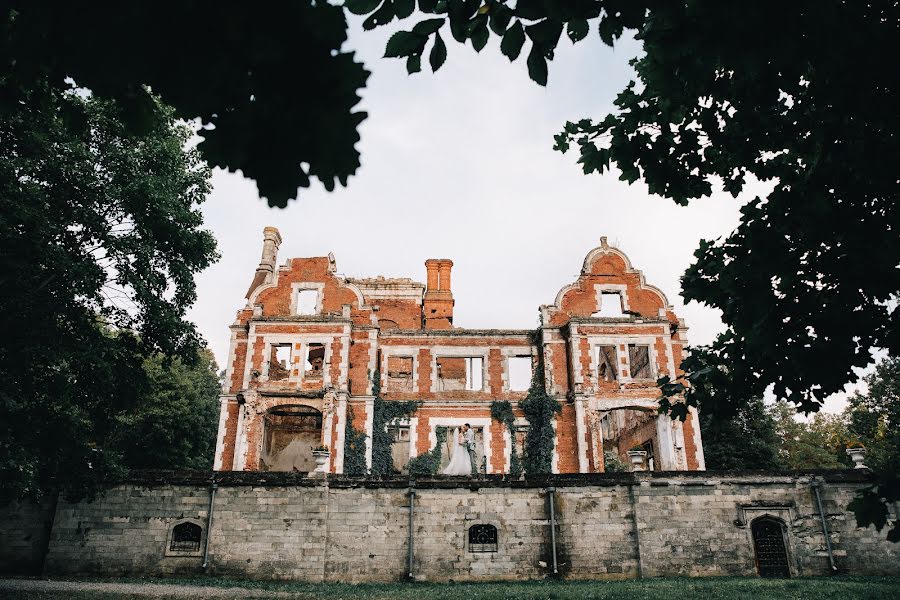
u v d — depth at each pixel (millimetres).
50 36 3984
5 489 18438
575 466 31859
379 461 32062
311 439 35438
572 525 21672
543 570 21219
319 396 31688
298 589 18812
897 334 7617
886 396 40562
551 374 33469
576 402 32094
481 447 33062
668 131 8453
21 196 16125
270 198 4207
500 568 21266
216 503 21703
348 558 21281
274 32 3760
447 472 26203
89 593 17094
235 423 32188
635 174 8711
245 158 4160
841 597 15891
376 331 33875
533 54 4496
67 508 21594
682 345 34344
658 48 4891
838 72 6227
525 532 21656
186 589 18266
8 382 17016
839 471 21828
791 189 7832
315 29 3783
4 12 3945
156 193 19156
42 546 21391
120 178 18969
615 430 40281
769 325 8016
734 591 17062
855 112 6523
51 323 18047
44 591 17234
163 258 20641
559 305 34906
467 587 19375
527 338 35312
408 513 21828
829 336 7863
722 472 21875
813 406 8391
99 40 3811
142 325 20516
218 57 3861
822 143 7309
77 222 18281
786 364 8258
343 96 3998
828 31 5805
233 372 33062
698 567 21016
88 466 20719
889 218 7203
